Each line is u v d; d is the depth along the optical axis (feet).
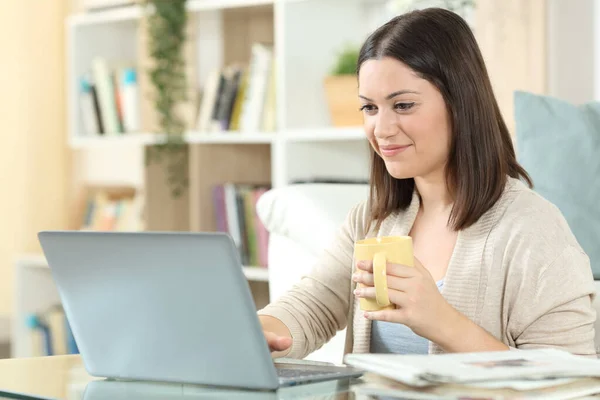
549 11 10.00
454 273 5.66
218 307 4.34
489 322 5.53
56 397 4.45
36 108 16.55
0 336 16.31
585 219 7.69
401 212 6.26
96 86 14.98
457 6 10.64
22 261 15.48
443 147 5.66
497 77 10.14
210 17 13.91
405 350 5.81
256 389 4.42
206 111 13.56
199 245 4.25
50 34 16.65
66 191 16.96
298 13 12.31
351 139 12.80
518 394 4.02
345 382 4.50
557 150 7.91
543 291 5.35
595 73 10.30
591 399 4.05
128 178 16.34
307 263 8.17
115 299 4.66
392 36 5.55
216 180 13.66
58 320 15.05
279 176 12.35
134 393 4.49
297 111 12.39
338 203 8.16
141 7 13.93
